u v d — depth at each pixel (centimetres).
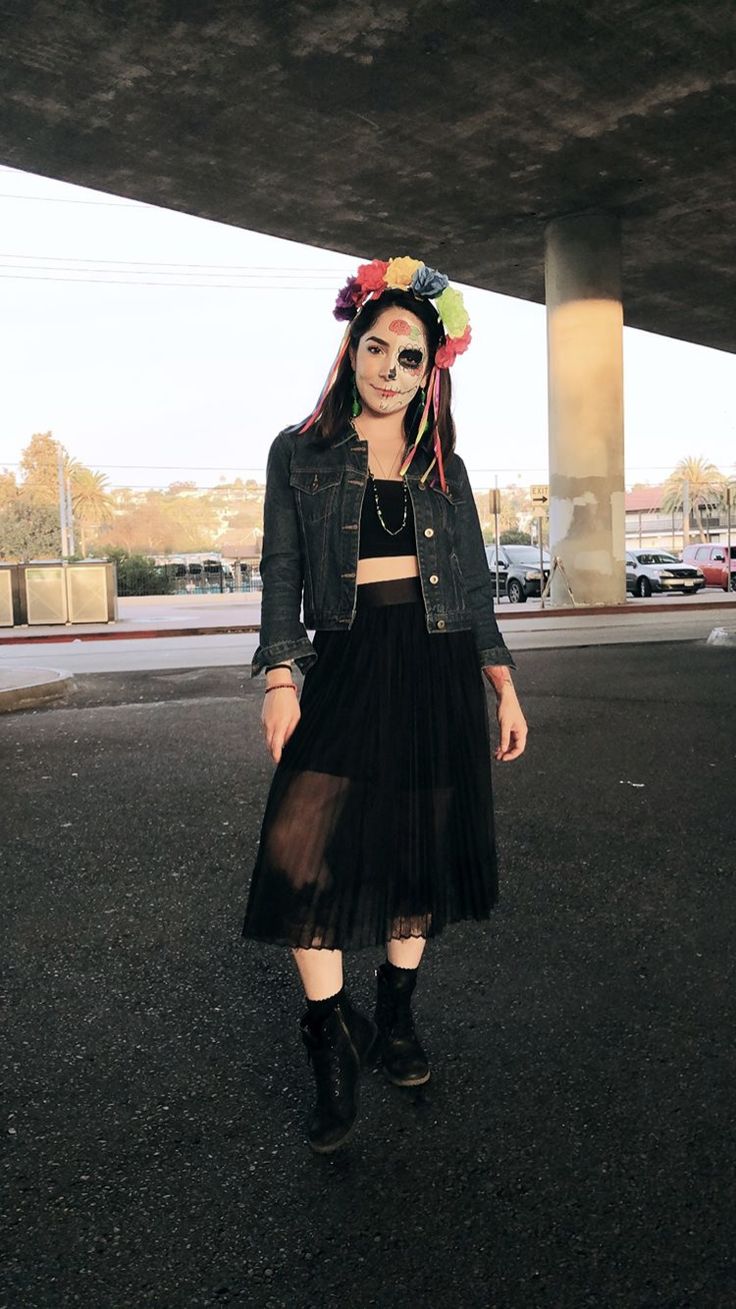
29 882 410
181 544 10156
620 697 909
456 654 230
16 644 1928
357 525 223
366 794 217
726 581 3781
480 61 1443
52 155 1770
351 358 230
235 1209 198
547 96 1560
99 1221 194
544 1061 256
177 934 351
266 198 1995
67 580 2381
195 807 531
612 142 1744
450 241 2292
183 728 797
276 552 228
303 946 213
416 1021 280
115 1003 296
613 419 2183
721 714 806
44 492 7825
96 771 633
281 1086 247
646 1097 238
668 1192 201
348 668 221
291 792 217
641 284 2709
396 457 231
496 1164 212
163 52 1401
